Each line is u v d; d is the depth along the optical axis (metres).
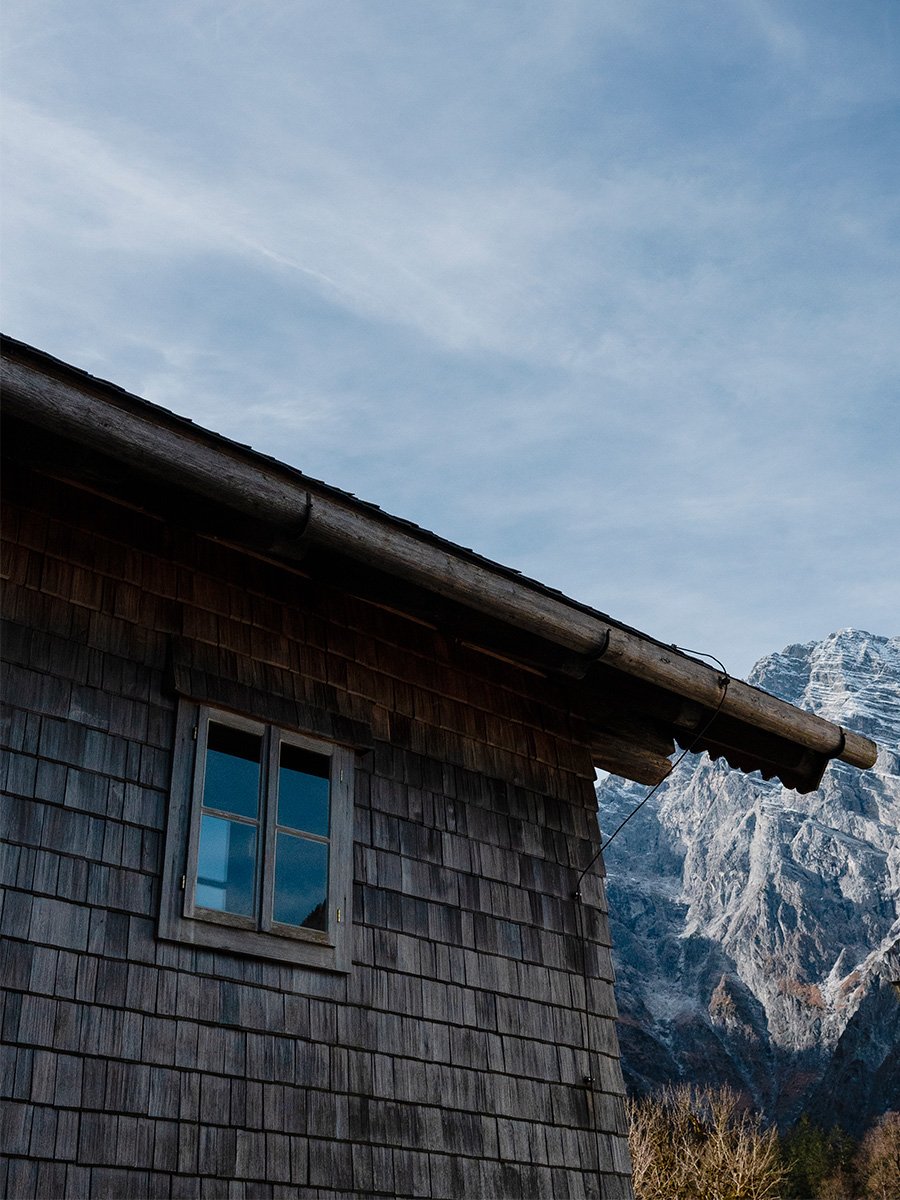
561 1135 7.59
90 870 6.28
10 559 6.62
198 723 6.98
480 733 8.52
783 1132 107.69
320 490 7.15
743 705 8.48
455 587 7.39
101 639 6.81
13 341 6.14
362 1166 6.65
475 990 7.62
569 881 8.53
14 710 6.32
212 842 6.80
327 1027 6.84
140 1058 6.08
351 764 7.60
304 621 7.80
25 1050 5.74
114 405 6.46
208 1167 6.09
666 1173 33.19
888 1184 80.75
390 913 7.42
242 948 6.64
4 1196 5.43
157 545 7.31
